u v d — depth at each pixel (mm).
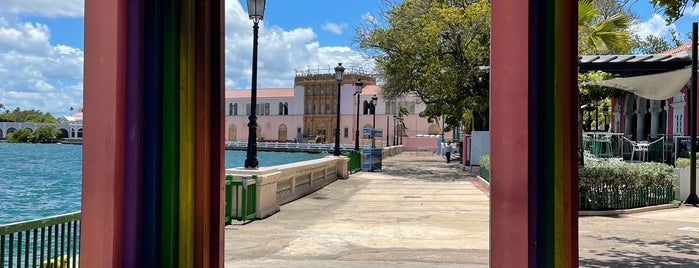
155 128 2852
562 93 2711
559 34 2721
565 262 2689
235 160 56969
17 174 37312
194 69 3016
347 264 7012
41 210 20656
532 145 2693
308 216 11766
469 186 19516
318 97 91188
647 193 13188
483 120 27984
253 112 12227
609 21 14539
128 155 2803
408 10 26828
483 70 21625
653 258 7395
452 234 9445
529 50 2699
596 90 21766
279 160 56094
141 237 2854
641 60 14570
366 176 24438
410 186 19422
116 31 2732
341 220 11156
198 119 3031
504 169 2732
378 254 7680
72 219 5000
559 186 2697
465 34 24625
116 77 2734
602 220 11352
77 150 75562
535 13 2723
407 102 80500
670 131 21500
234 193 10820
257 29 12758
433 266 6891
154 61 2838
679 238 9055
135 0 2805
